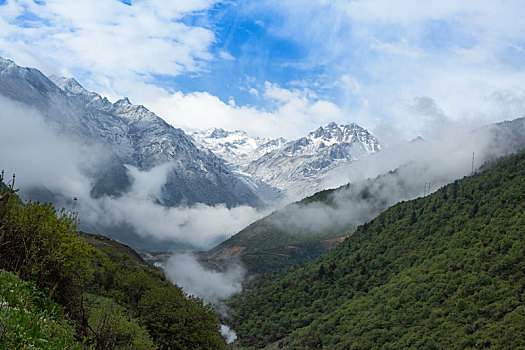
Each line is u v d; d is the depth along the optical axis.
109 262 33.31
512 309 80.88
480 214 133.38
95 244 52.62
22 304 11.97
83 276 17.28
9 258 15.08
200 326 30.66
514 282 89.69
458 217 140.62
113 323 15.87
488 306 84.81
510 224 115.38
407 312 98.56
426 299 100.12
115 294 29.27
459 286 97.06
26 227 15.47
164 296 31.12
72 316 15.74
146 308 29.22
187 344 29.09
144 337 22.77
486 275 96.06
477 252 109.25
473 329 80.75
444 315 90.50
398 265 136.62
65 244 15.92
